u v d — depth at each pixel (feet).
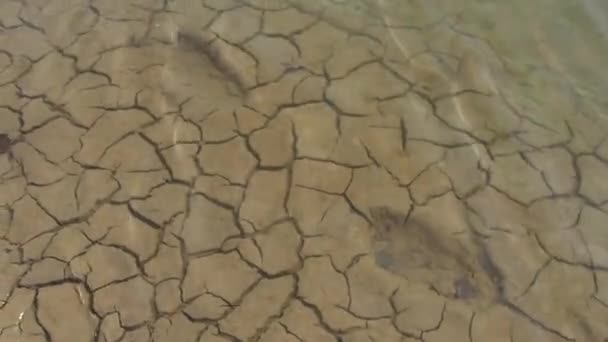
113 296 9.84
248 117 11.59
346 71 12.11
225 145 11.28
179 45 12.50
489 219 10.43
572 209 10.52
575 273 9.89
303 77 12.05
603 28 12.52
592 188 10.71
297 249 10.21
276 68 12.17
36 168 11.16
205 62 12.28
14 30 12.85
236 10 12.96
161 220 10.55
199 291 9.85
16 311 9.76
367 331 9.43
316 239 10.30
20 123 11.68
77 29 12.80
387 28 12.67
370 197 10.70
